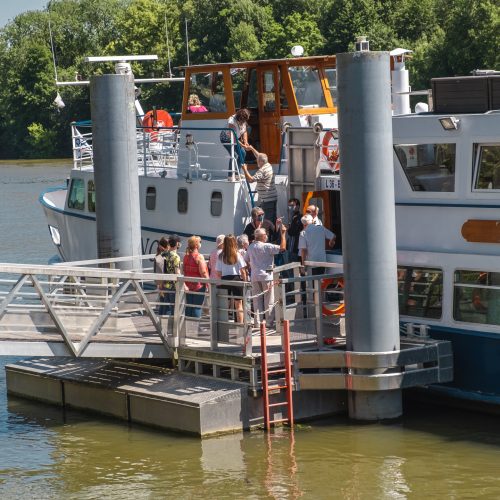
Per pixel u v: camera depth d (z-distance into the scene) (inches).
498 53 5398.6
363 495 1177.4
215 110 1893.5
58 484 1250.0
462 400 1462.8
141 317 1571.1
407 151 1471.5
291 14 7204.7
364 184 1357.0
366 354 1373.0
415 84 5713.6
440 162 1445.6
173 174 1945.1
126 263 1651.1
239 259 1497.3
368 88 1342.3
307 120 1831.9
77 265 1667.1
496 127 1390.3
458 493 1177.4
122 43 7623.0
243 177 1732.3
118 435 1416.1
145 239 1903.3
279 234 1654.8
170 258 1556.3
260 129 1873.8
